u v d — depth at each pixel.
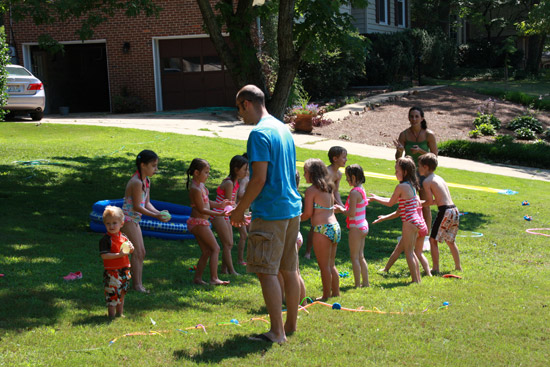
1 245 6.32
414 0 33.34
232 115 19.47
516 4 34.94
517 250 7.59
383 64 25.88
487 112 22.16
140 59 21.23
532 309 4.71
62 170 10.89
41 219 7.80
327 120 19.12
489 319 4.39
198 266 5.61
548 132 20.12
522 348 3.78
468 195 11.87
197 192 5.44
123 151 13.05
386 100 23.06
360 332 4.07
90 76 24.56
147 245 7.10
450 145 17.36
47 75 22.34
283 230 3.86
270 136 3.77
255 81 8.95
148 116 19.53
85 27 9.78
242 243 6.67
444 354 3.63
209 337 3.92
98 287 5.10
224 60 8.90
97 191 9.70
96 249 6.56
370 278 6.13
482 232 8.70
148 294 5.03
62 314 4.31
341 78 23.28
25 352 3.52
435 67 30.44
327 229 5.02
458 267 6.43
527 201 11.40
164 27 20.95
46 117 19.78
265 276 3.84
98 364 3.37
